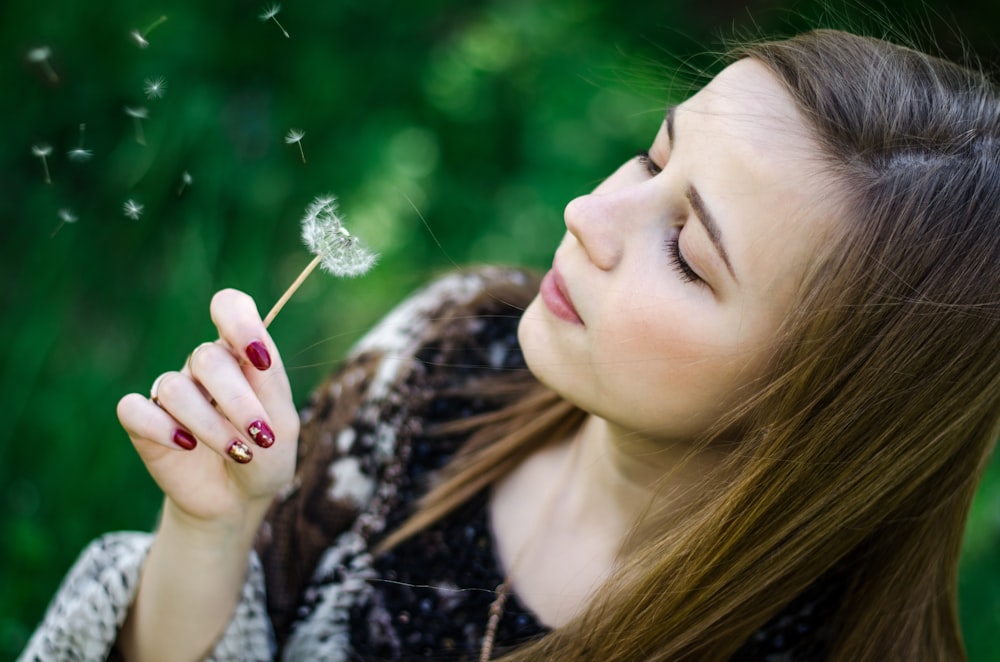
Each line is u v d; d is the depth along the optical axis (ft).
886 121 2.25
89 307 4.03
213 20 4.15
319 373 4.67
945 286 2.26
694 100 2.32
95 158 3.95
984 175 2.27
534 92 5.22
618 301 2.25
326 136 4.56
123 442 3.94
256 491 2.38
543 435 2.65
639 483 2.50
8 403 3.76
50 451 3.81
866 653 2.55
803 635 2.60
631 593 2.36
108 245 3.99
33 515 3.73
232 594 2.50
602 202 2.27
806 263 2.22
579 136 5.26
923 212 2.23
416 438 2.73
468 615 2.52
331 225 2.28
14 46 3.79
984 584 4.53
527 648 2.42
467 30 5.17
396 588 2.56
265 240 4.35
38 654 2.50
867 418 2.30
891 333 2.26
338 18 4.48
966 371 2.31
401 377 2.77
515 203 5.20
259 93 4.33
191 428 2.23
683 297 2.23
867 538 2.54
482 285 2.89
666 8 5.31
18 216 3.94
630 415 2.32
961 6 4.82
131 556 2.52
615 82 5.16
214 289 4.16
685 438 2.36
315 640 2.59
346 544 2.68
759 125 2.23
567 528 2.56
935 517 2.49
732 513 2.32
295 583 2.70
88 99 3.89
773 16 5.07
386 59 4.72
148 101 3.93
